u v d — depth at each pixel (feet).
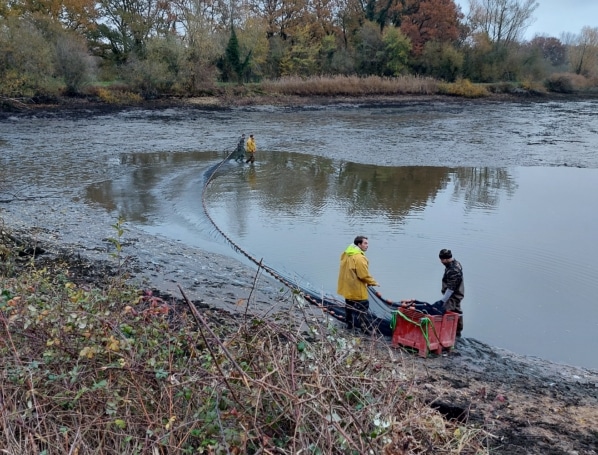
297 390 15.47
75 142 110.93
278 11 249.96
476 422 21.84
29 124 132.57
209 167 89.10
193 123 143.54
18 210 60.34
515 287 41.73
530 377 27.66
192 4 205.57
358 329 31.53
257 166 91.71
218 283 40.06
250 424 15.12
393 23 268.00
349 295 31.04
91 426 15.46
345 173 86.43
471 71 249.34
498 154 103.04
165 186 75.36
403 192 73.67
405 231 55.88
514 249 50.37
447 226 57.72
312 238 53.52
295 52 231.30
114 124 137.28
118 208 64.03
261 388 15.35
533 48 268.62
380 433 15.20
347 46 261.03
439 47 246.27
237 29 215.10
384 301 31.45
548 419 22.85
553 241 52.70
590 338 34.01
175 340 18.22
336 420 14.64
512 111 181.88
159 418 15.60
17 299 18.37
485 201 68.90
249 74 214.07
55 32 166.81
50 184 75.25
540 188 76.18
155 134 123.85
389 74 246.27
